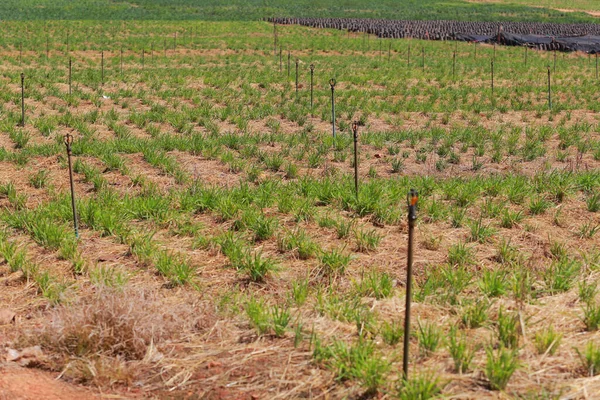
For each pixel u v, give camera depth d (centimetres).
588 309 557
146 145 1271
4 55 3375
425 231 805
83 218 828
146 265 702
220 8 8150
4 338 540
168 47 3975
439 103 2075
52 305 598
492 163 1267
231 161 1195
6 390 454
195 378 484
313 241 768
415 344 518
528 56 3897
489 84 2577
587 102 2117
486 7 9306
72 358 503
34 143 1356
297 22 6056
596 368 469
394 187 952
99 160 1183
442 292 611
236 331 548
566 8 9600
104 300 536
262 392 464
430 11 8825
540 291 613
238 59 3384
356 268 694
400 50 4072
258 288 645
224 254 734
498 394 445
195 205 889
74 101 1875
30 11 7056
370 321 545
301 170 1177
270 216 858
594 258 697
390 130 1614
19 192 991
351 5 9175
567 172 1079
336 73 2755
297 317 559
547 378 464
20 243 763
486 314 551
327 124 1692
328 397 454
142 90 2122
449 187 959
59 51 3638
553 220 848
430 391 444
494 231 789
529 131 1537
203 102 1947
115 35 4722
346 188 932
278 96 2127
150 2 8650
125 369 488
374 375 455
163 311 548
